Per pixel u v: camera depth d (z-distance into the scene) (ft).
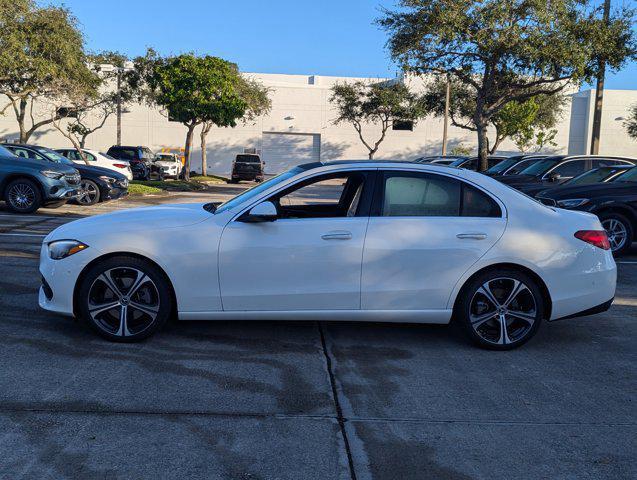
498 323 17.19
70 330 17.70
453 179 17.34
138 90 128.06
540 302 17.17
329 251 16.52
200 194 80.18
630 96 159.22
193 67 98.27
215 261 16.38
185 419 12.42
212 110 99.30
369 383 14.70
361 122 165.68
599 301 17.49
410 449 11.50
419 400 13.78
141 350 16.31
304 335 18.19
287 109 165.07
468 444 11.78
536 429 12.50
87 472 10.32
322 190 17.61
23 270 25.14
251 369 15.29
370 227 16.72
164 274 16.61
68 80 85.81
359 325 19.36
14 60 78.28
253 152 159.22
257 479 10.30
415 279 16.76
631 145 160.86
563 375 15.64
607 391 14.64
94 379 14.26
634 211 32.83
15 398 13.08
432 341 18.06
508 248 16.84
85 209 49.96
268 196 17.08
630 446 11.87
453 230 16.84
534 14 65.46
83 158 76.74
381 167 17.34
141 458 10.83
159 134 158.92
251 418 12.57
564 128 161.48
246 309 16.67
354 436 11.96
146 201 62.85
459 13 67.15
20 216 43.29
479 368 15.97
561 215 17.69
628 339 18.86
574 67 66.28
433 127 165.68
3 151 45.50
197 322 18.98
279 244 16.44
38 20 79.36
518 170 55.16
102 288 16.66
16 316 18.89
